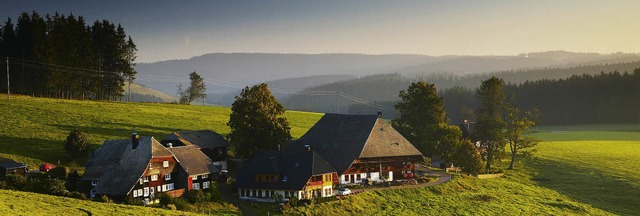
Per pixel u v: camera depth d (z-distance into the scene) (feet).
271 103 360.07
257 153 305.53
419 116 410.52
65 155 338.75
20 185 245.86
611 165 424.46
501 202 308.19
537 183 369.50
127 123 444.96
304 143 361.30
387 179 342.23
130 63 644.69
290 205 260.01
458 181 346.13
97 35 617.21
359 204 279.69
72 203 222.89
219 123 499.10
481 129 406.82
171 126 455.63
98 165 282.15
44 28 573.33
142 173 263.49
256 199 282.56
